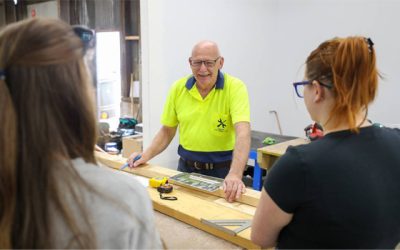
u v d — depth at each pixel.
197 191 1.54
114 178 0.61
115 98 5.25
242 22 3.56
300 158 0.74
